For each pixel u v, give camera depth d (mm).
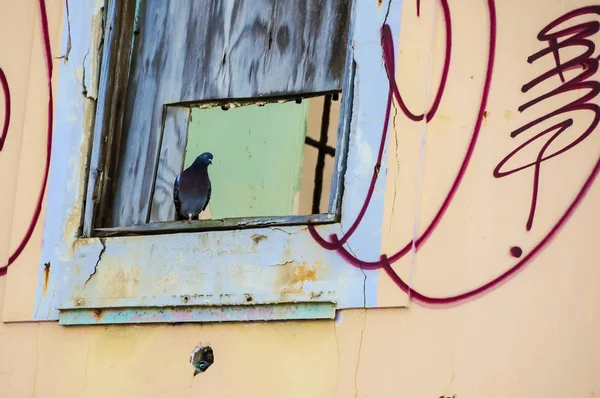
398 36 8594
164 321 9000
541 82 8086
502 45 8242
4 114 10031
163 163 9867
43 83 9953
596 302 7625
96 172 9656
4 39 10172
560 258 7785
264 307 8633
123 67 9938
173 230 9156
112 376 9125
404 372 8078
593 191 7785
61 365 9344
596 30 7984
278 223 8742
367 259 8336
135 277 9156
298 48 9305
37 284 9539
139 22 10000
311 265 8523
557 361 7656
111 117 9836
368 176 8477
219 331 8805
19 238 9703
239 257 8789
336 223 8516
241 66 9539
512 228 7965
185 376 8844
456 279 8047
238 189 12000
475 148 8195
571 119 7945
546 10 8156
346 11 9148
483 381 7832
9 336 9586
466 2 8414
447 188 8211
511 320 7836
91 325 9328
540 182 7953
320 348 8398
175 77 9797
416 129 8375
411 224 8250
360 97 8633
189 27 9820
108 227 9625
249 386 8586
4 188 9883
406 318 8156
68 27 9977
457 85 8328
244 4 9633
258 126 12258
